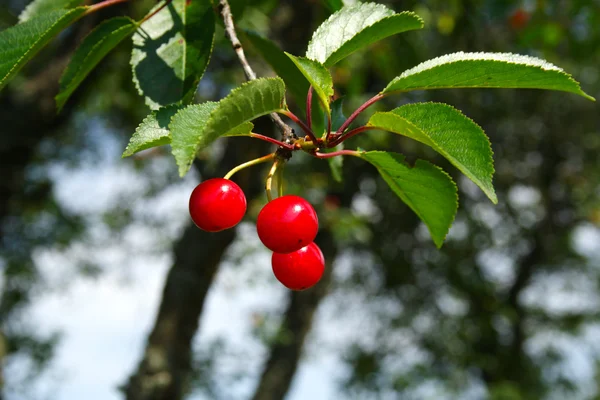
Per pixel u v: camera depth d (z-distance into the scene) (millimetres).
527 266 2777
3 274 1970
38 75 906
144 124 369
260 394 1842
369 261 2393
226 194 385
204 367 1658
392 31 392
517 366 2723
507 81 376
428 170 392
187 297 1021
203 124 351
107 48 430
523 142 2455
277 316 1997
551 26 1185
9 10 1426
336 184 1471
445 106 366
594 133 2447
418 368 2549
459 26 1113
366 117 958
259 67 934
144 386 1000
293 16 875
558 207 2684
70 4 444
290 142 379
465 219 2334
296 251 403
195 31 435
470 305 2646
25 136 920
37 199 1896
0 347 1195
